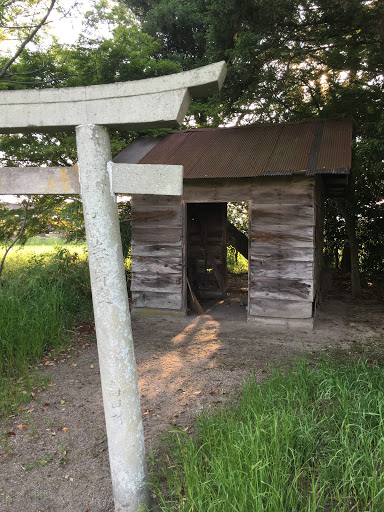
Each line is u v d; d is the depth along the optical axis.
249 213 6.22
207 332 5.99
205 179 6.29
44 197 7.20
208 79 1.97
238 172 5.82
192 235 8.91
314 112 9.66
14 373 4.32
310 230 5.93
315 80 9.33
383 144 5.31
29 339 4.73
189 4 11.59
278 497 2.06
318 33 7.00
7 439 3.14
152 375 4.38
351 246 8.56
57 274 6.95
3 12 6.21
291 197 5.98
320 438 2.71
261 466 2.18
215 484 2.24
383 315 6.97
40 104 2.20
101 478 2.74
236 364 4.64
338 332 5.93
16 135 7.46
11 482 2.71
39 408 3.65
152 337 5.80
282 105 9.54
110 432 2.22
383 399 2.90
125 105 2.10
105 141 2.17
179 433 3.15
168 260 6.79
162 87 2.05
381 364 4.37
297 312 6.05
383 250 9.90
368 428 2.71
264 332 5.92
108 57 7.74
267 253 6.14
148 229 6.86
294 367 4.34
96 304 2.16
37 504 2.52
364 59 8.42
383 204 9.54
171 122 2.06
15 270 7.83
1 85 6.41
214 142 7.02
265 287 6.20
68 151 7.22
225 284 8.89
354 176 7.64
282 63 7.86
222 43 7.22
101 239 2.14
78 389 4.05
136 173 2.15
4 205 7.42
